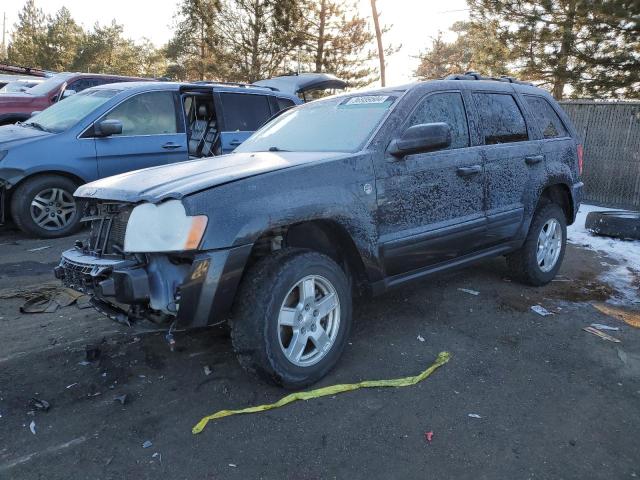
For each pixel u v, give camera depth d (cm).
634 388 333
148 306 304
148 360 362
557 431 287
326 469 257
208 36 2386
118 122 685
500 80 505
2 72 1619
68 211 689
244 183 306
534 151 493
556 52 1431
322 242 366
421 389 329
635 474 254
